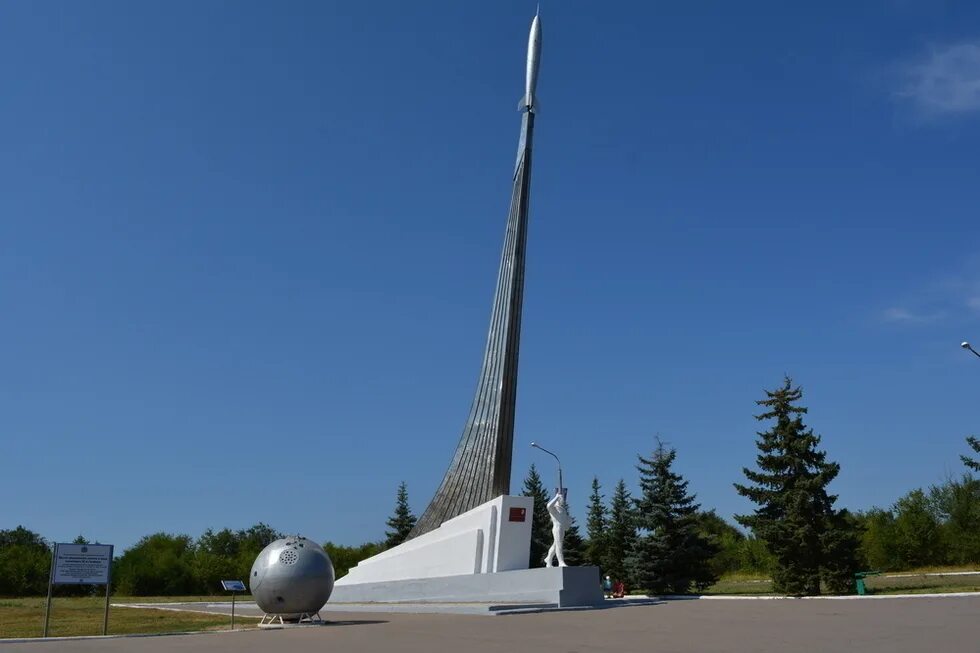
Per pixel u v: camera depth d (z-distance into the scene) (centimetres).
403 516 7350
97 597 5797
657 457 4538
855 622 1633
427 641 1470
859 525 3784
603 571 5812
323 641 1516
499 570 3042
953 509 5903
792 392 3891
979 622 1516
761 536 3734
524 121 4119
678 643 1318
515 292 3878
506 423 3719
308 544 2134
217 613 2761
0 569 5916
